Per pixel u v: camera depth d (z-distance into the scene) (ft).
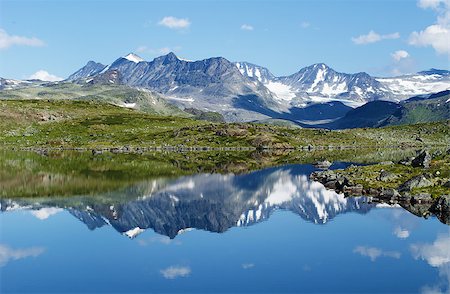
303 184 386.11
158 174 435.53
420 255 184.55
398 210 265.34
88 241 207.72
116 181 377.09
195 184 381.81
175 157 644.69
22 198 298.97
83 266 174.40
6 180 363.56
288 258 183.32
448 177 312.91
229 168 511.81
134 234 220.43
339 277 162.09
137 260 181.27
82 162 523.29
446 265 173.17
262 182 398.83
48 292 150.20
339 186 351.67
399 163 407.44
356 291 149.89
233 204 298.15
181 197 320.29
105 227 232.94
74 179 378.53
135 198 309.01
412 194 284.41
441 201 257.14
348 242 204.03
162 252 192.03
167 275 164.96
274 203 301.43
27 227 230.68
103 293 149.48
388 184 323.16
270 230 228.43
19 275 165.17
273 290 151.23
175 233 223.10
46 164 487.61
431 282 156.87
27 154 622.54
